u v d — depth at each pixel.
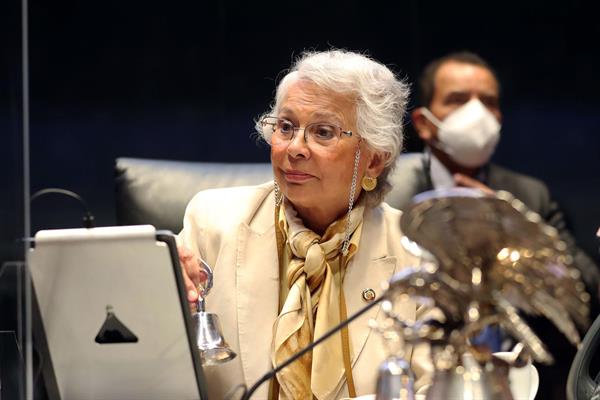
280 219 6.15
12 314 6.94
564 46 10.79
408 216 3.82
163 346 4.86
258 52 10.65
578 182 10.76
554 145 10.79
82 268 4.72
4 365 5.36
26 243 4.73
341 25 10.73
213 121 10.60
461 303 3.92
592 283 9.59
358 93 5.90
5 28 10.02
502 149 10.81
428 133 9.59
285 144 5.88
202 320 5.42
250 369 5.90
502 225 3.79
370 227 6.20
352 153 5.95
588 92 10.77
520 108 10.82
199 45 10.56
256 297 6.04
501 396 3.91
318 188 5.90
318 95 5.87
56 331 4.86
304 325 5.85
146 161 7.14
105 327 4.83
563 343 9.58
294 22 10.68
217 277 6.12
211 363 5.29
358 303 6.01
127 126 10.44
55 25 10.27
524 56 10.82
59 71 10.27
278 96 6.03
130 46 10.44
